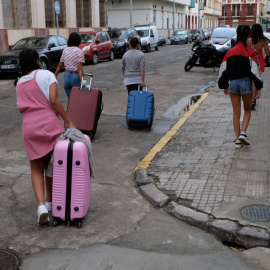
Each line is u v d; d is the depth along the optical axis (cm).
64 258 359
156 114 924
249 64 598
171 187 495
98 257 360
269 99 1010
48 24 2622
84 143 403
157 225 420
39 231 408
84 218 435
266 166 549
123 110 965
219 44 1738
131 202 476
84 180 402
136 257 359
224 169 544
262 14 8606
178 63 2039
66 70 769
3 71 1516
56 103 401
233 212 422
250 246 379
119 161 616
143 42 2819
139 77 795
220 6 8250
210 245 381
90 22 3125
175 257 359
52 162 406
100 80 1451
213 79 1481
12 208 460
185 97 1138
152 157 611
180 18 5603
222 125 781
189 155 611
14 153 657
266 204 438
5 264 350
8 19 2270
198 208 437
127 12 4441
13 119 885
